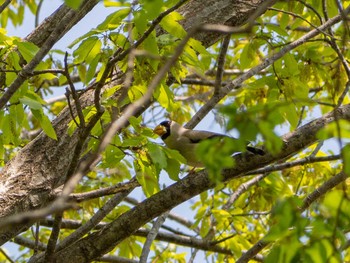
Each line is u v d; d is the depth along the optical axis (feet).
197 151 21.30
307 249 21.13
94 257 31.19
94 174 45.55
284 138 29.86
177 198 30.60
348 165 20.59
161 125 40.96
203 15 36.68
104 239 31.14
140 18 29.25
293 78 37.76
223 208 43.86
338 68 42.29
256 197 45.47
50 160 33.37
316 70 42.55
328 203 21.08
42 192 32.78
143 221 30.94
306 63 42.68
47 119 31.63
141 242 44.73
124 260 42.60
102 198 45.80
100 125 31.30
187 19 36.47
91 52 31.45
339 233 21.15
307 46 42.86
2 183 32.65
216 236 44.75
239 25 36.99
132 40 30.99
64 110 34.40
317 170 45.19
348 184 39.34
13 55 32.91
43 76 34.37
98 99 28.09
